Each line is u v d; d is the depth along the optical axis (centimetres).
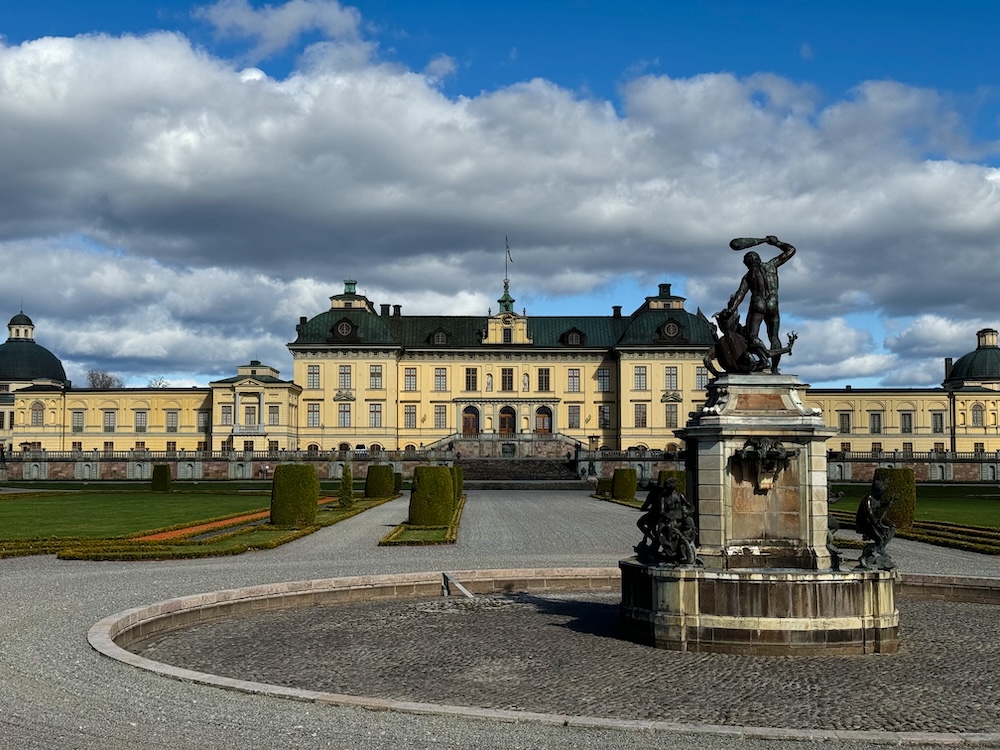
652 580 2159
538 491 9462
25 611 2358
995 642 2220
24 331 15650
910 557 3625
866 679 1864
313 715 1484
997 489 9381
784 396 2258
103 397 13788
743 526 2239
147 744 1328
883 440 14050
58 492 8275
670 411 13400
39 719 1434
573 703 1698
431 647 2166
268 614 2578
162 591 2689
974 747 1415
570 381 13875
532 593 2973
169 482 8719
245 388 12862
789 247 2366
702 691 1778
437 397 13788
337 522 5309
